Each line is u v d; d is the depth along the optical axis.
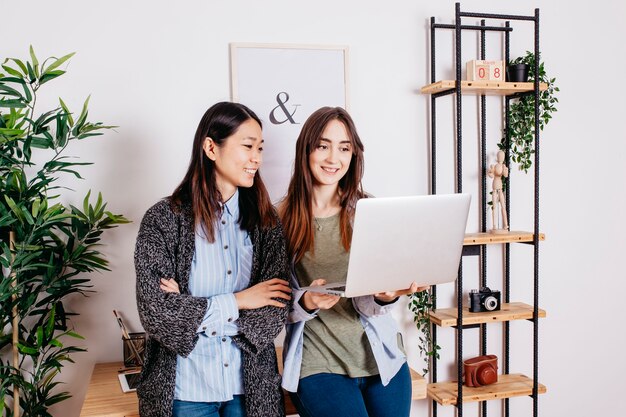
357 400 1.76
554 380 3.00
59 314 2.27
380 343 1.81
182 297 1.60
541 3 2.87
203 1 2.45
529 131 2.76
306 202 1.87
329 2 2.59
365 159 2.66
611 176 3.01
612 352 3.07
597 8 2.94
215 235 1.72
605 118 2.98
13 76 2.29
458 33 2.45
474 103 2.78
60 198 2.37
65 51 2.34
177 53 2.43
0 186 2.06
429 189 2.75
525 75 2.64
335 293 1.58
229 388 1.70
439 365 2.83
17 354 2.17
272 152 2.52
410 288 1.68
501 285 2.89
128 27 2.39
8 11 2.29
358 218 1.47
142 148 2.42
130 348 2.26
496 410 2.94
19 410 2.28
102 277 2.42
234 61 2.46
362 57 2.63
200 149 1.70
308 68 2.54
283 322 1.70
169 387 1.64
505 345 2.89
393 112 2.69
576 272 2.99
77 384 2.42
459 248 1.71
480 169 2.81
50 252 2.20
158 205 1.70
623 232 3.04
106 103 2.38
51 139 2.11
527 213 2.90
